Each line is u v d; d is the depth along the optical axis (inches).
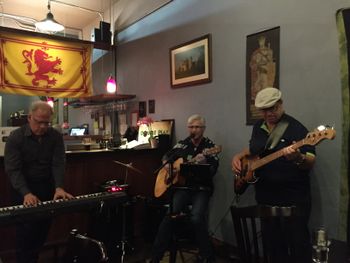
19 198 93.0
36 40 157.5
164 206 126.1
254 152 89.8
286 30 99.3
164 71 156.5
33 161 93.4
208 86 129.6
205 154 109.5
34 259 96.3
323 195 89.7
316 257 48.6
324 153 89.4
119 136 167.3
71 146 137.5
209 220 128.0
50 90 160.6
